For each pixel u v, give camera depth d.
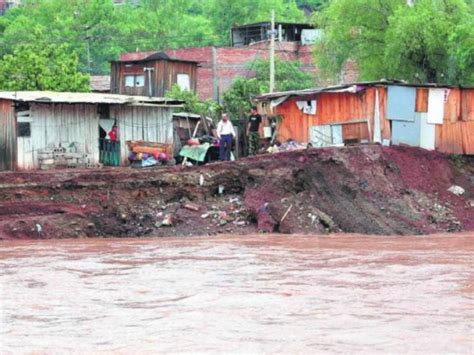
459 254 25.88
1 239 29.86
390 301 18.25
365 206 33.06
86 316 17.16
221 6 83.69
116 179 32.75
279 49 61.38
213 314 17.14
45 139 35.12
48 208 31.59
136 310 17.62
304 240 29.58
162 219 32.00
